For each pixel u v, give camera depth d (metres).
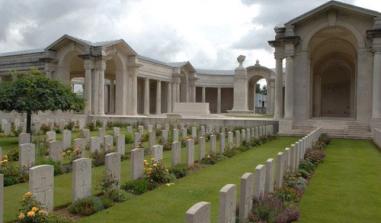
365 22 28.95
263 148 20.67
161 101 60.50
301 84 30.97
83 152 15.73
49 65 42.47
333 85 47.44
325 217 8.56
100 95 40.69
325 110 47.84
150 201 9.44
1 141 21.73
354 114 40.38
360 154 18.75
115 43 42.34
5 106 21.31
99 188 10.17
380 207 9.41
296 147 13.06
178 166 13.23
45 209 7.70
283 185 10.38
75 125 31.80
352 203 9.72
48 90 21.72
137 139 19.45
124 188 10.40
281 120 29.62
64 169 13.20
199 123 32.69
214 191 10.57
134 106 45.88
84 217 8.20
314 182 12.11
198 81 65.25
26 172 11.67
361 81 29.27
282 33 31.05
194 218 5.00
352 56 40.44
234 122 31.55
